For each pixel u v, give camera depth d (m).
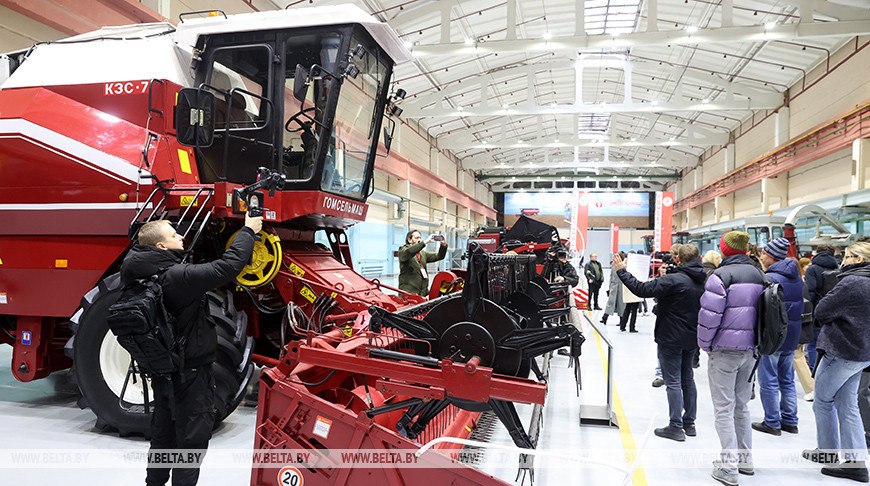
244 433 3.62
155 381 2.29
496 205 43.09
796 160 15.36
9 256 4.00
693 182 31.69
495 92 20.03
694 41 10.68
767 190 18.14
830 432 3.21
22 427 3.70
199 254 4.29
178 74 4.15
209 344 2.37
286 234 4.59
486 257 2.63
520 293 3.75
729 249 3.14
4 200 4.01
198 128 3.62
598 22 14.42
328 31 4.00
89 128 3.95
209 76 4.15
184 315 2.26
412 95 17.44
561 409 4.37
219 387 3.48
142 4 7.05
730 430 3.01
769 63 14.90
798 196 16.67
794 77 15.63
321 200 4.11
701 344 3.08
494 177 38.75
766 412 3.94
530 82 16.64
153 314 2.10
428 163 23.12
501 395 2.13
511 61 16.78
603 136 29.53
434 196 24.02
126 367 3.54
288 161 4.20
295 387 2.38
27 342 3.98
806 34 10.30
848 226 11.41
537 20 13.94
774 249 3.91
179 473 2.29
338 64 4.00
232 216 3.75
